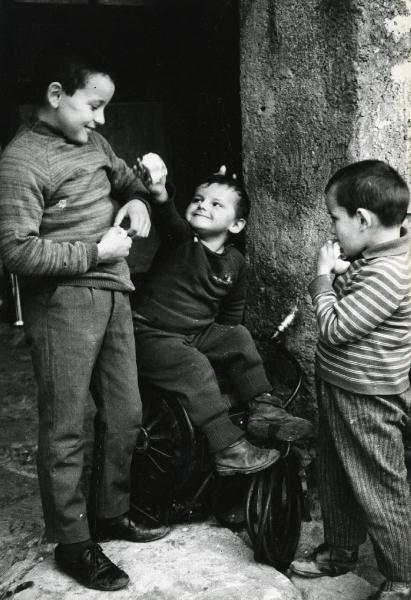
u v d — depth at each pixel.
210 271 2.63
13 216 2.12
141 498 2.61
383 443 2.22
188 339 2.64
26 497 2.99
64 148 2.23
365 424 2.22
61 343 2.25
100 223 2.29
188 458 2.48
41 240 2.13
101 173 2.33
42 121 2.24
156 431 2.58
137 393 2.44
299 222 2.92
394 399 2.24
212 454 2.50
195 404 2.50
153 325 2.62
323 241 2.85
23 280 2.30
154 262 2.72
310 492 2.89
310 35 2.72
